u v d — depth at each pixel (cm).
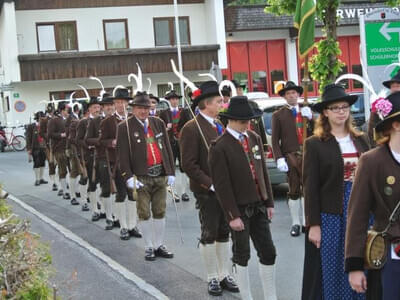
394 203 330
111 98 904
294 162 794
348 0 3119
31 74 2712
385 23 1124
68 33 2838
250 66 3069
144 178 723
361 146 459
